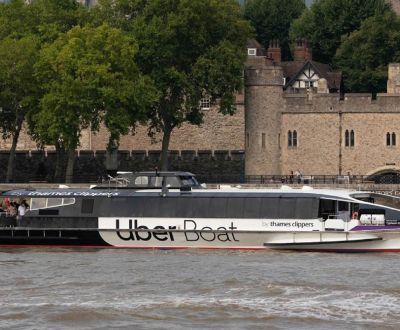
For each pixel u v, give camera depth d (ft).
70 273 621.31
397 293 563.07
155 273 619.26
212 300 550.36
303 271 623.77
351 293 563.07
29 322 514.68
